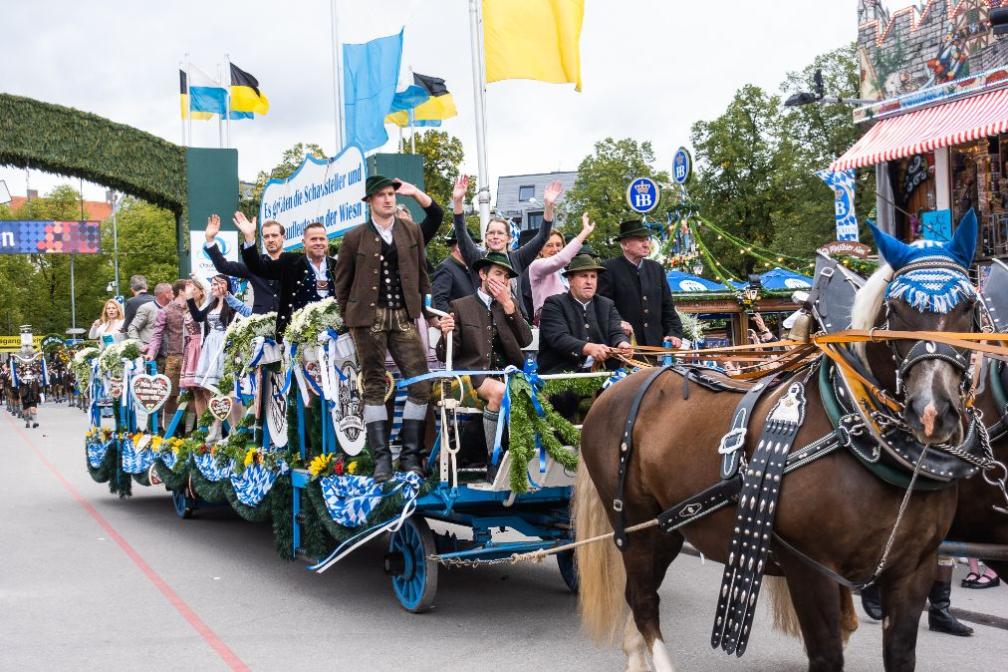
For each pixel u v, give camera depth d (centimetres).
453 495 594
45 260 7044
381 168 975
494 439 613
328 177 918
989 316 452
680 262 1634
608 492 500
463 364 650
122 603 687
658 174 4138
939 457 362
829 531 372
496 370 627
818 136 3662
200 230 2206
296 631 613
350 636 600
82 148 2273
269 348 759
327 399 662
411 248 652
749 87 3688
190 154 2234
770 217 3628
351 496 635
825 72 3653
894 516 366
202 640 595
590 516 515
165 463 995
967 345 335
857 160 1512
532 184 7588
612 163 4162
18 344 4388
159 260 6688
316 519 686
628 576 497
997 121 1351
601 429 505
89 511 1098
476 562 600
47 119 2248
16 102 2234
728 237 1686
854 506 368
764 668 536
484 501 618
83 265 6969
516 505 645
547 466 593
